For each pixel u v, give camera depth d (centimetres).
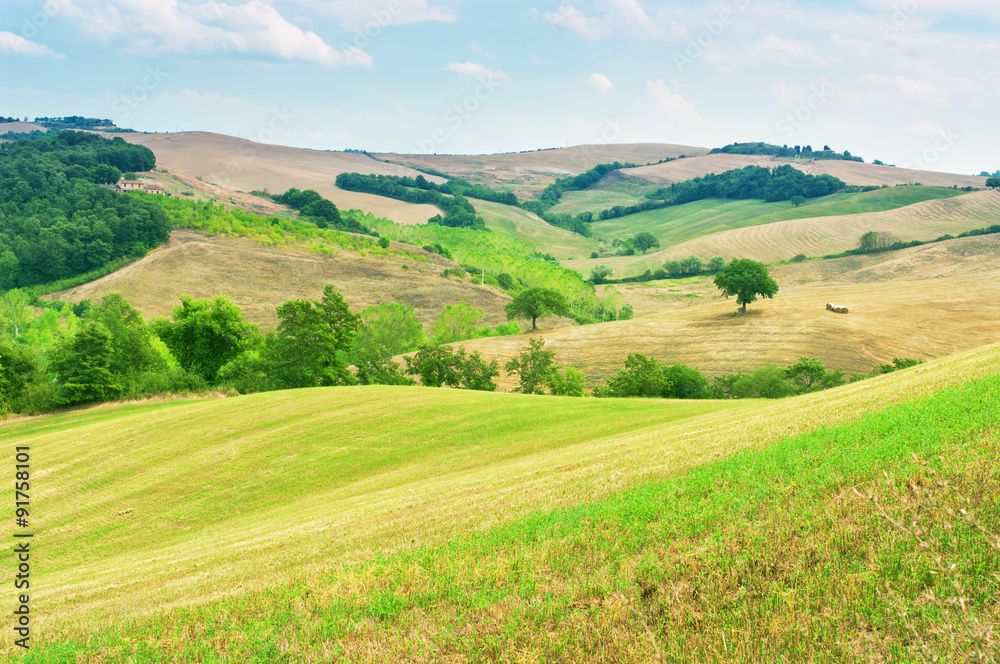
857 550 974
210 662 1091
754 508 1224
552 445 3666
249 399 5419
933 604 810
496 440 3975
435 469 3494
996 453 1155
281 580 1466
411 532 1708
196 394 7525
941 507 1003
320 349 7550
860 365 8800
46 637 1412
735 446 1855
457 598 1139
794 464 1412
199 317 8575
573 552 1238
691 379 8100
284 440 4266
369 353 8456
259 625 1193
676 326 11331
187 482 3734
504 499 1891
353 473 3681
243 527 2859
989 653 614
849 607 859
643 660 856
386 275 17612
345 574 1385
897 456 1271
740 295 11669
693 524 1215
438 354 8006
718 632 871
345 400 5144
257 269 16788
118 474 3906
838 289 13300
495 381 9394
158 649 1190
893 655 760
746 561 1023
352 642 1077
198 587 1617
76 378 6806
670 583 1020
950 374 2189
